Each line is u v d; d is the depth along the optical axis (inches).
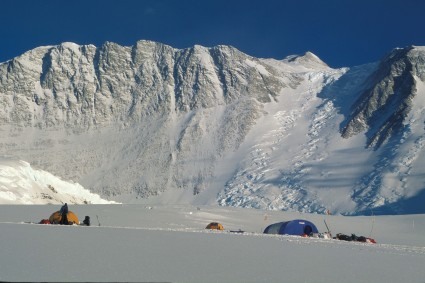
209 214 1971.0
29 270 485.7
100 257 580.1
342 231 1859.0
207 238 872.9
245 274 528.4
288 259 658.8
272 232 1429.6
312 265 618.5
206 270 538.9
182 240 805.9
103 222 1497.3
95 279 458.3
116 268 518.0
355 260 693.3
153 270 519.8
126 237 800.3
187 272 520.1
